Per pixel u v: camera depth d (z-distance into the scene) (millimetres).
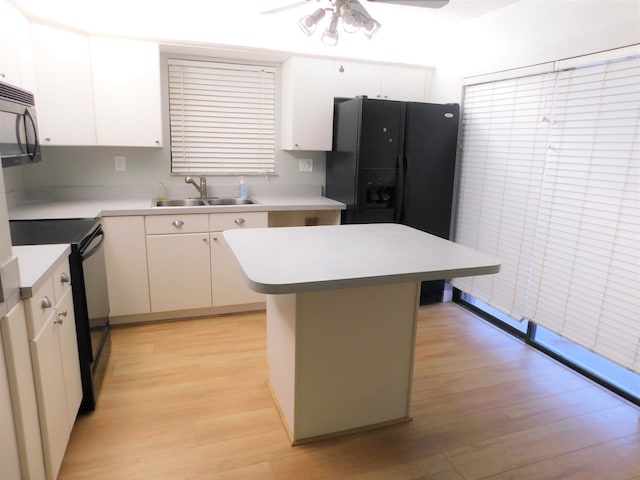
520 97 2990
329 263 1646
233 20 3369
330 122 3605
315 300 1843
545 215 2834
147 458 1845
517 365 2740
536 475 1818
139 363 2619
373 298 1947
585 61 2482
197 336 3004
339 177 3619
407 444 1990
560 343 2988
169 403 2230
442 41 3734
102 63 2926
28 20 2615
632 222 2291
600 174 2451
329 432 2021
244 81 3607
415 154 3418
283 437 2004
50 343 1607
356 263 1657
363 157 3281
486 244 3402
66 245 1903
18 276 1389
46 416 1534
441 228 3633
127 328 3100
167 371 2537
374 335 1992
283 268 1562
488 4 3041
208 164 3656
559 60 2650
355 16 1813
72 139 2916
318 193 4012
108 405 2195
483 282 3436
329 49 3678
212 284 3244
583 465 1882
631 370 2336
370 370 2027
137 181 3469
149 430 2018
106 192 3383
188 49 3254
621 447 2002
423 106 3361
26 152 2377
